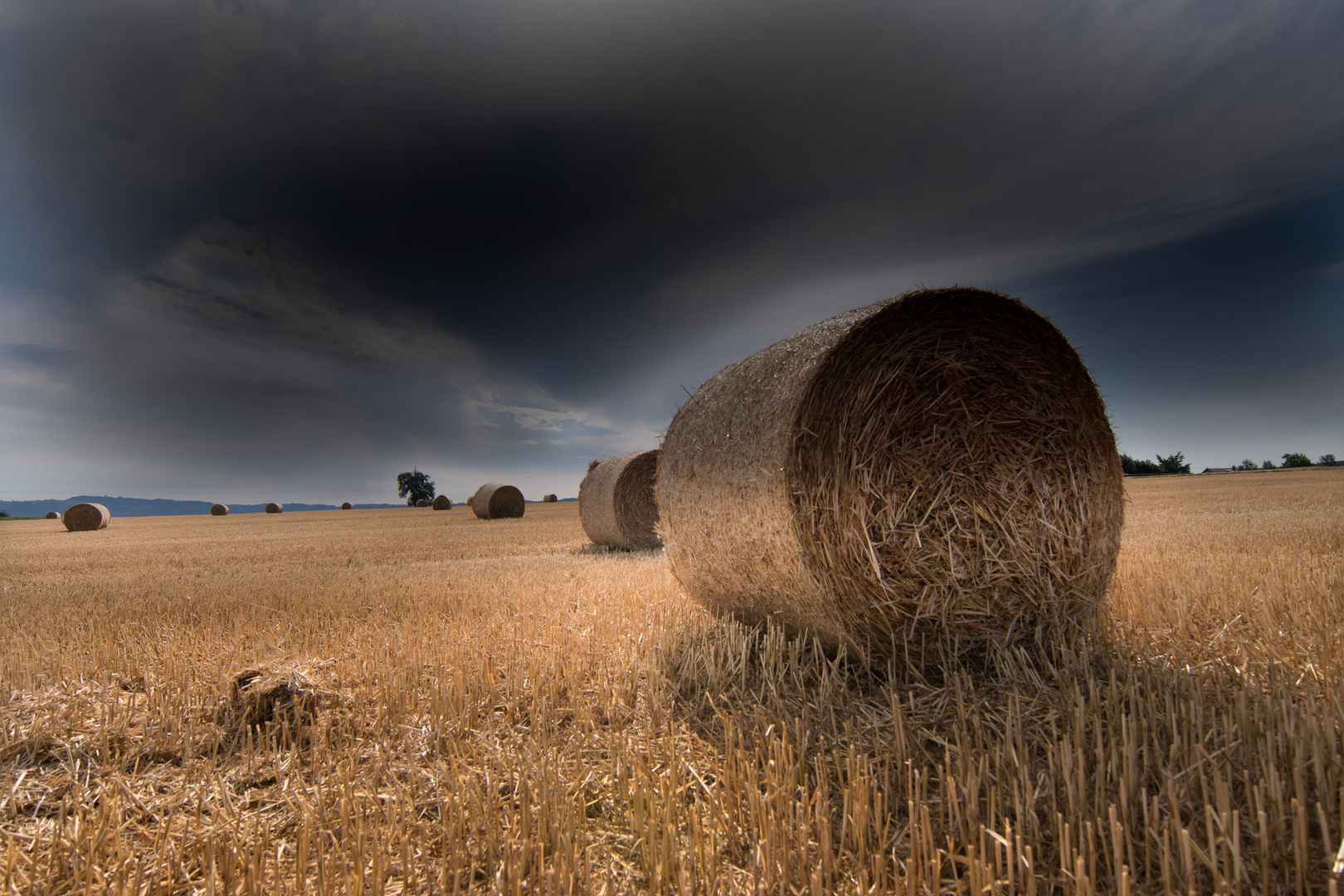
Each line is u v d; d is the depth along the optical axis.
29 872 2.17
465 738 3.18
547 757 2.85
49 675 4.23
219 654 4.50
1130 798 2.24
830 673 3.87
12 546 18.50
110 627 5.62
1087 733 2.75
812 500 3.84
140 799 2.63
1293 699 2.90
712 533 4.54
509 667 3.82
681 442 5.14
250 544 16.50
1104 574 4.43
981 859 1.88
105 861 2.23
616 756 2.85
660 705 3.41
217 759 3.02
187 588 7.86
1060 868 1.91
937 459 4.14
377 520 31.58
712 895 1.93
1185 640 3.94
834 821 2.31
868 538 3.88
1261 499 16.61
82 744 3.16
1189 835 2.00
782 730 2.95
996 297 4.12
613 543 12.61
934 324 4.24
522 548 13.23
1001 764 2.51
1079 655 3.70
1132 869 1.92
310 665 4.00
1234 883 1.75
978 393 4.28
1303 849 1.76
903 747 2.74
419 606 6.10
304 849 2.10
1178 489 24.41
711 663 3.92
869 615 3.98
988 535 4.12
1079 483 4.38
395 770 2.85
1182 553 7.03
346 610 6.01
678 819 2.35
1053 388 4.42
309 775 2.85
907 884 1.85
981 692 3.42
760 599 4.30
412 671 4.03
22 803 2.65
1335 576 5.07
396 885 2.07
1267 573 5.43
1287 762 2.35
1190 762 2.38
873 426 4.02
